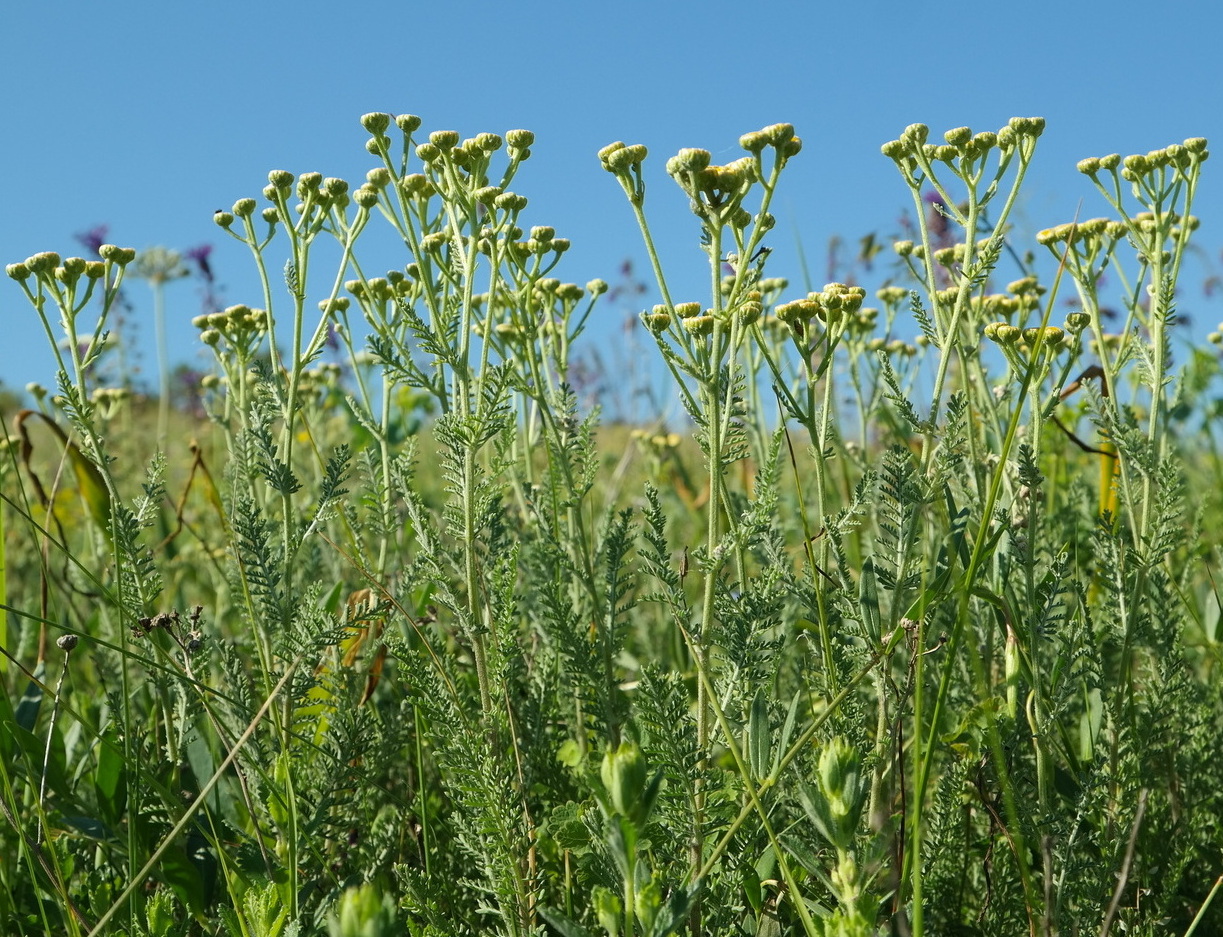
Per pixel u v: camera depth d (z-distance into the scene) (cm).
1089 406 330
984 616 277
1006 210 258
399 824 275
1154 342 290
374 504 315
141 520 279
